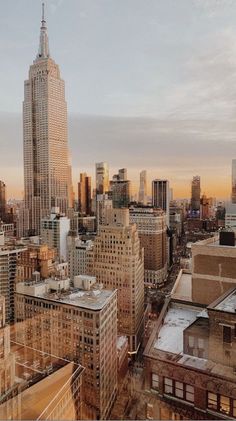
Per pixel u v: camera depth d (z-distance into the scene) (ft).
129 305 323.98
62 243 403.54
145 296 347.36
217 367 66.23
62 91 478.59
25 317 214.48
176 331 84.38
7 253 270.05
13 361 142.10
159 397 70.85
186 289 113.91
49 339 203.82
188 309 100.73
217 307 69.62
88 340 199.00
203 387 65.16
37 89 457.68
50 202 441.68
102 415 176.65
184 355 71.46
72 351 196.34
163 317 93.56
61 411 132.98
